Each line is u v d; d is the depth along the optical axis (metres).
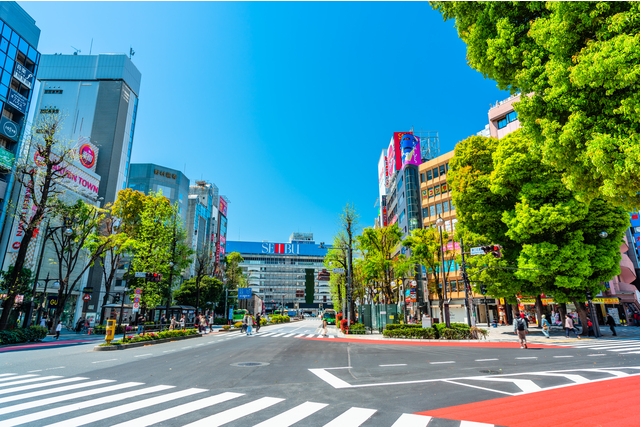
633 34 5.85
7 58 37.00
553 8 6.83
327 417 5.64
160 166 78.75
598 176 6.91
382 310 32.06
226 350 17.16
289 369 10.91
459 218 27.77
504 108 44.38
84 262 46.03
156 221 33.62
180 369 10.98
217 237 102.38
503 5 8.72
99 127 64.19
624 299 38.22
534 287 25.19
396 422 5.35
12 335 20.73
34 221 22.28
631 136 5.86
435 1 10.52
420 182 53.44
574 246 21.50
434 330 23.09
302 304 134.00
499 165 23.59
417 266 48.69
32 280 31.59
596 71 6.03
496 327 35.59
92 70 67.56
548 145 7.53
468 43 9.80
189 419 5.56
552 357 13.88
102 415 5.80
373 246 33.81
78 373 10.27
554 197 21.80
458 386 8.15
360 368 11.06
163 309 41.12
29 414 5.88
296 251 141.50
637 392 7.44
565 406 6.29
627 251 41.59
